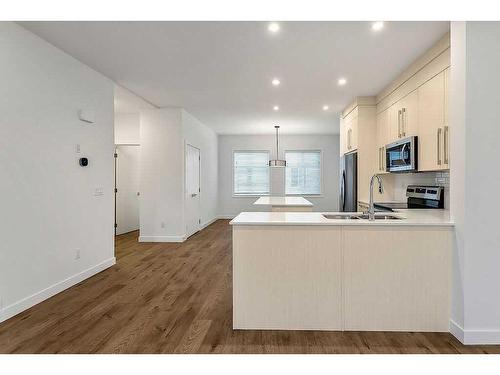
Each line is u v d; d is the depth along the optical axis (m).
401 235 2.60
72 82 3.81
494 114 2.36
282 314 2.65
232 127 8.71
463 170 2.41
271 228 2.64
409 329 2.60
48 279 3.42
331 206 9.96
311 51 3.60
